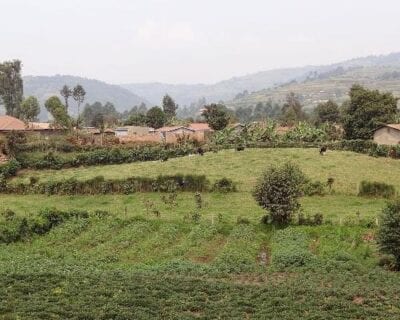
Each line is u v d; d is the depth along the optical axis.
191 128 123.75
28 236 44.56
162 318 25.55
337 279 32.56
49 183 66.06
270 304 27.41
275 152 80.75
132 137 104.81
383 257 36.81
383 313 26.14
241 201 58.34
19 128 99.25
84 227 46.38
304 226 45.19
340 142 83.56
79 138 96.00
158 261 37.69
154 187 64.38
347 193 59.47
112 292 29.08
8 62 154.50
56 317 25.14
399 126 92.19
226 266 35.41
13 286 29.80
